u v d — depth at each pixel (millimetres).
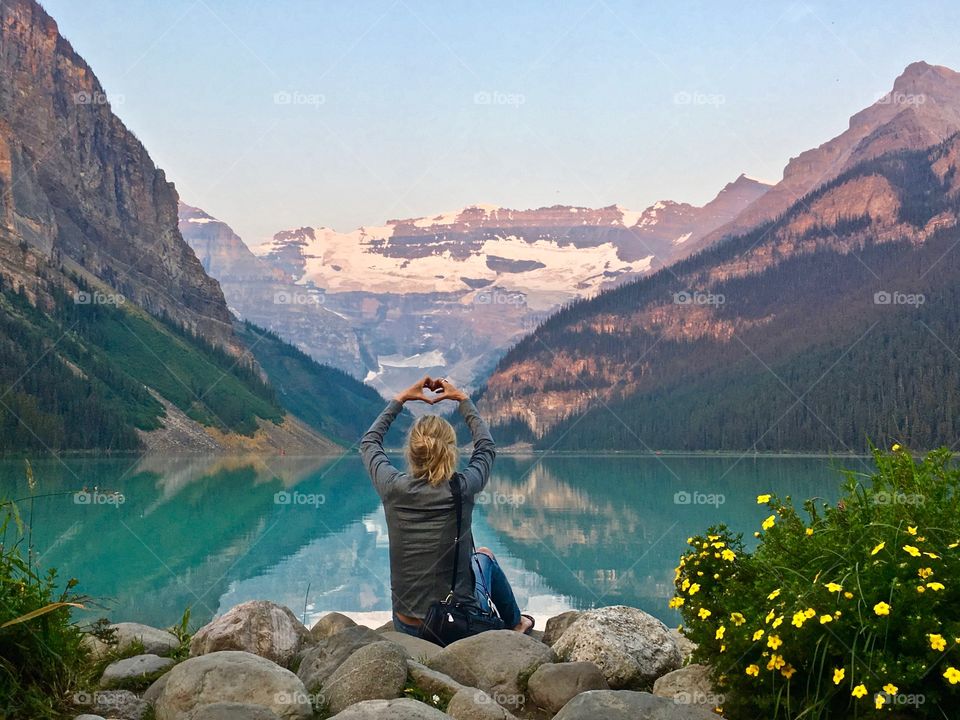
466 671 5598
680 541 29812
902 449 5223
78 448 146875
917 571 4230
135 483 70375
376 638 5781
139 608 16406
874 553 4285
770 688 4684
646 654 6102
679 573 5566
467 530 6234
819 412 172500
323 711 4977
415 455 6199
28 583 4984
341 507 45594
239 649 6012
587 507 47188
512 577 20375
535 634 7508
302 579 20516
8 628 4660
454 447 6258
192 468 106562
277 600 17312
